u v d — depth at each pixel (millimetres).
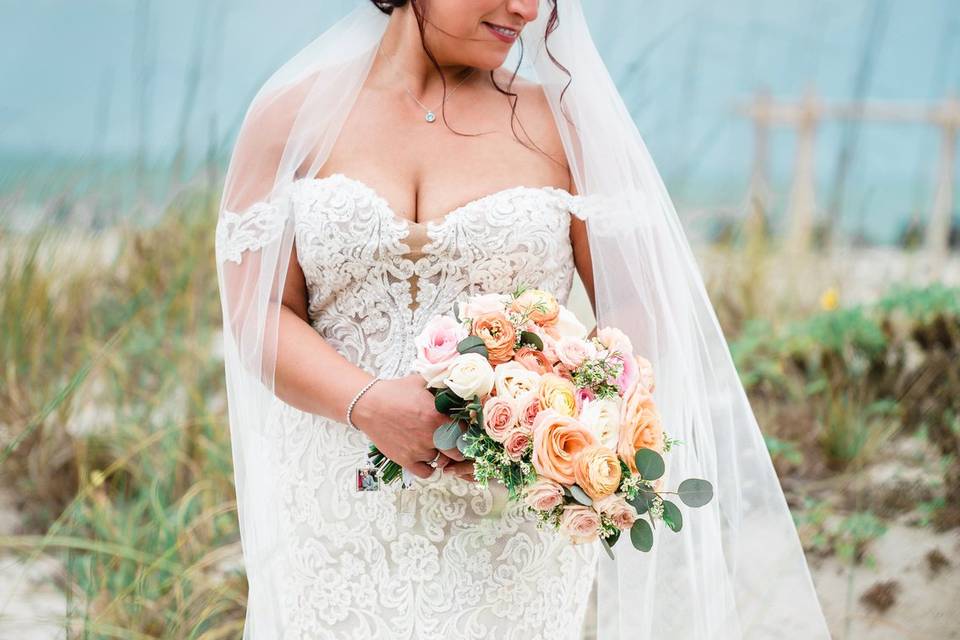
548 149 2205
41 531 3969
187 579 3254
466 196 2135
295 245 2193
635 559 2162
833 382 4680
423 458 1979
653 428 1888
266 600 2139
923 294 5035
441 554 2104
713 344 2238
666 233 2207
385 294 2133
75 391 4391
